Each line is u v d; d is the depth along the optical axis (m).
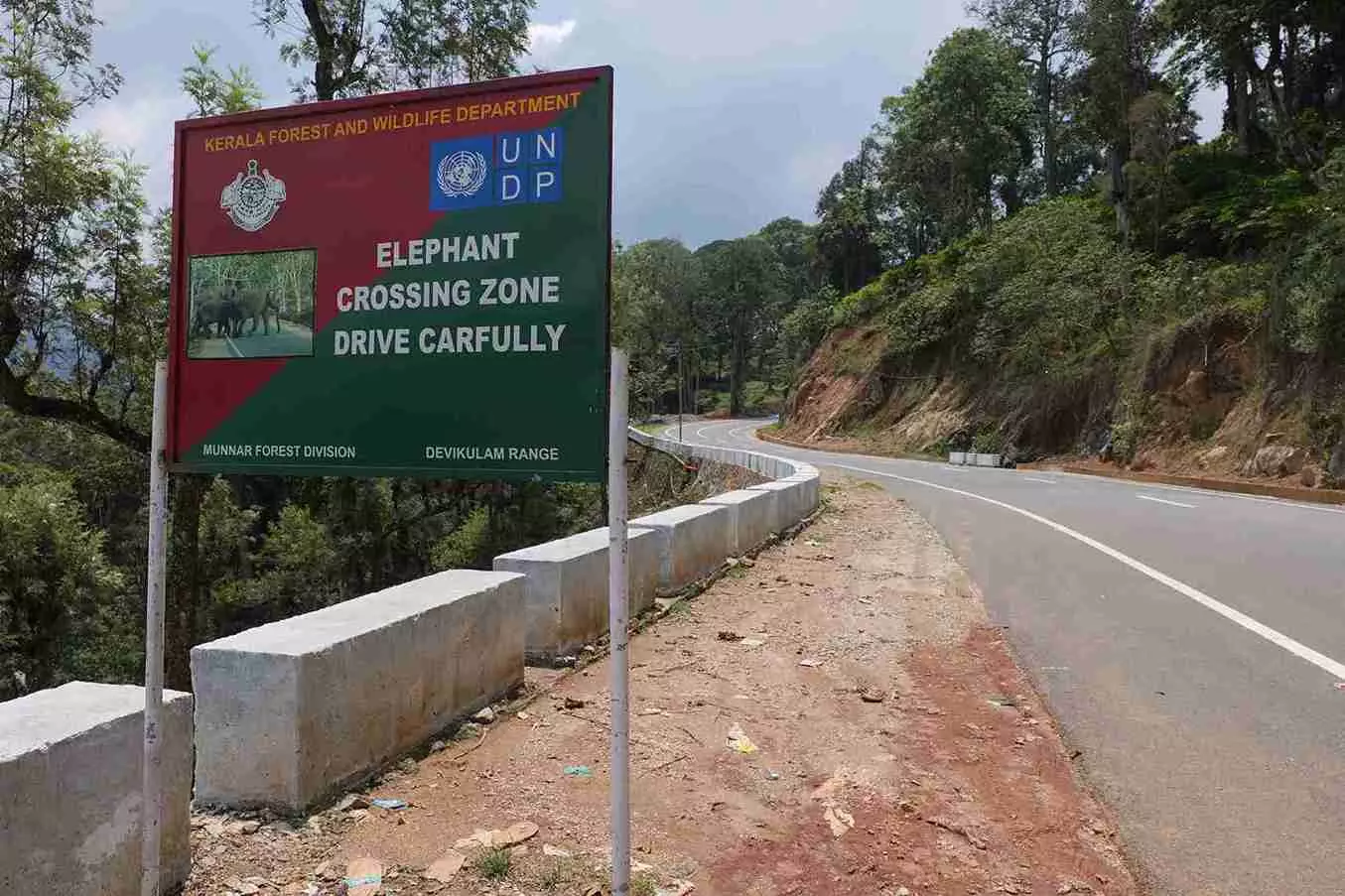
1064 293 34.28
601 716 5.04
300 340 3.08
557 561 5.96
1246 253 30.53
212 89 17.39
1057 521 14.21
